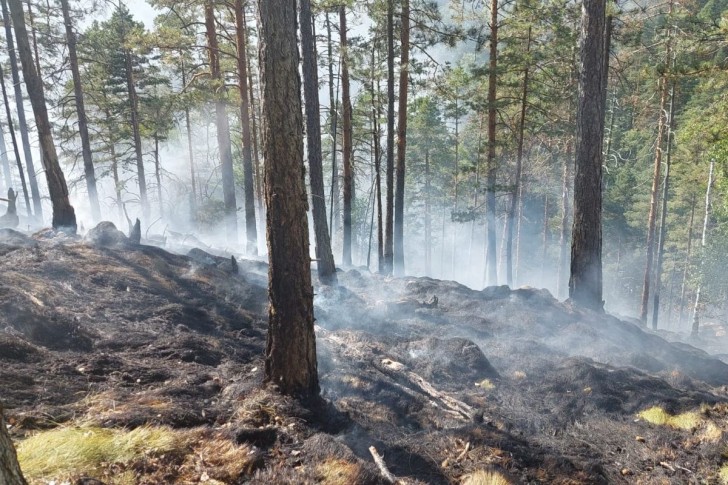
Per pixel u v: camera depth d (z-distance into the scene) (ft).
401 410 18.07
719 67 32.78
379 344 24.66
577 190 32.71
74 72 55.11
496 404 19.71
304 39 35.47
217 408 15.21
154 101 70.90
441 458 14.39
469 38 49.90
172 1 45.85
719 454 15.72
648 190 92.43
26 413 12.41
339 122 67.77
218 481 11.28
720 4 75.31
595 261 33.06
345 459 12.69
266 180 15.65
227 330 24.53
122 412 13.35
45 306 19.93
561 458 14.57
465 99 53.98
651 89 62.03
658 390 20.95
